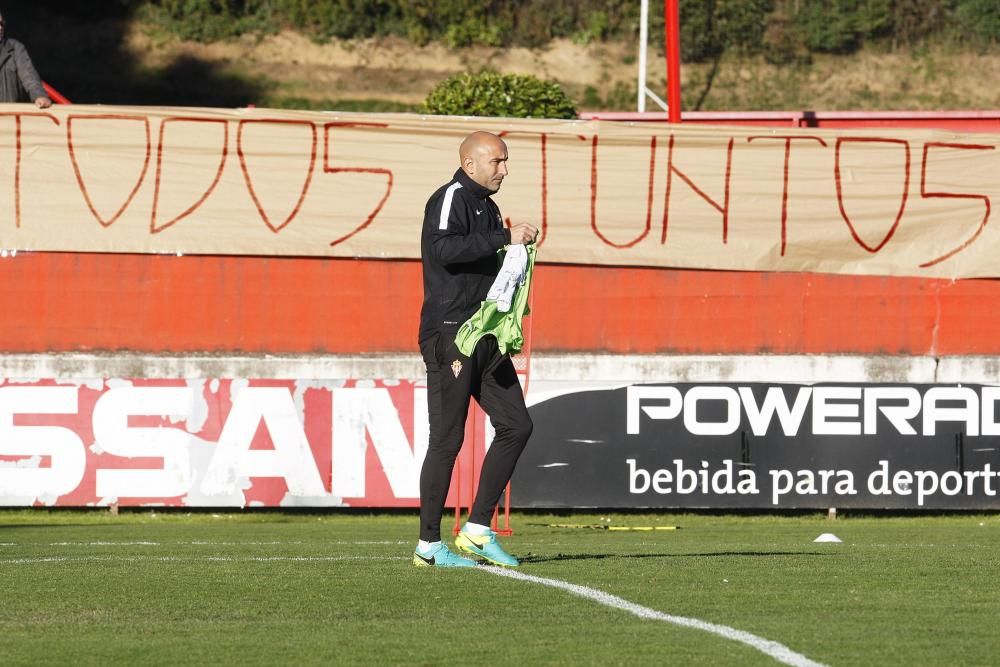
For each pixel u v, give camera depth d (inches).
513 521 1873.8
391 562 1016.9
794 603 799.1
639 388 1866.4
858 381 1918.1
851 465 1879.9
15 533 1518.2
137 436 1835.6
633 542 1355.8
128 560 1051.9
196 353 2030.0
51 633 700.7
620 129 2022.6
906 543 1357.0
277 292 2038.6
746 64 4522.6
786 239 2044.8
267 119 2009.1
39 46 4471.0
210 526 1720.0
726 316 2053.4
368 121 2012.8
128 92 4355.3
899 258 2052.2
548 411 1855.3
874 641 668.7
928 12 4638.3
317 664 613.3
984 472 1881.2
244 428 1844.2
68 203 1998.0
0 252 1999.3
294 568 976.3
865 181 2042.3
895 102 4389.8
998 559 1075.3
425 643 663.8
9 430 1819.6
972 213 2050.9
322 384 1854.1
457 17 4672.7
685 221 2036.2
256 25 4630.9
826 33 4571.9
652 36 4608.8
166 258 2027.6
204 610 774.5
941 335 2065.7
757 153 2036.2
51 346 2014.0
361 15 4635.8
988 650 645.9
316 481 1849.2
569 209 2026.3
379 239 2023.9
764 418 1875.0
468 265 916.6
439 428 940.0
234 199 2015.3
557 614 753.0
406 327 2049.7
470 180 922.1
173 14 4628.4
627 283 2042.3
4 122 1984.5
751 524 1850.4
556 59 4574.3
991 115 2834.6
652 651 639.8
